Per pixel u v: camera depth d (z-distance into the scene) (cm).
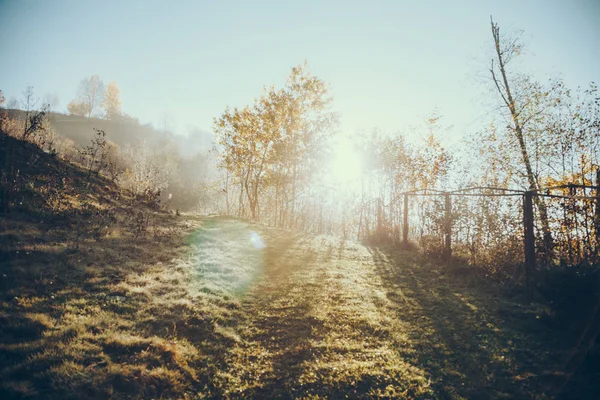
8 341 535
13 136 1570
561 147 1330
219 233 1684
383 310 924
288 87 2820
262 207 3575
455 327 807
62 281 774
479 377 614
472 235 1234
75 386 478
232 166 2884
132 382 520
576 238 941
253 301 943
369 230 2358
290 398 565
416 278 1216
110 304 729
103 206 1452
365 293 1058
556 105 1414
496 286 1034
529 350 675
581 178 1241
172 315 751
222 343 705
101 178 1831
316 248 1716
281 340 751
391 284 1156
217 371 613
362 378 615
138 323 687
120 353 581
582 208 924
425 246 1533
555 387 562
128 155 4831
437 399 558
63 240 1001
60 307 662
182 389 547
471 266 1213
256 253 1452
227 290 978
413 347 729
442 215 1388
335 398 565
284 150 2734
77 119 8094
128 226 1352
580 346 659
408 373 630
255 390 582
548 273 872
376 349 721
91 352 559
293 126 2780
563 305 773
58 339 565
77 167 1788
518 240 1047
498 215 1136
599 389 547
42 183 1331
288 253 1537
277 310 899
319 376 621
